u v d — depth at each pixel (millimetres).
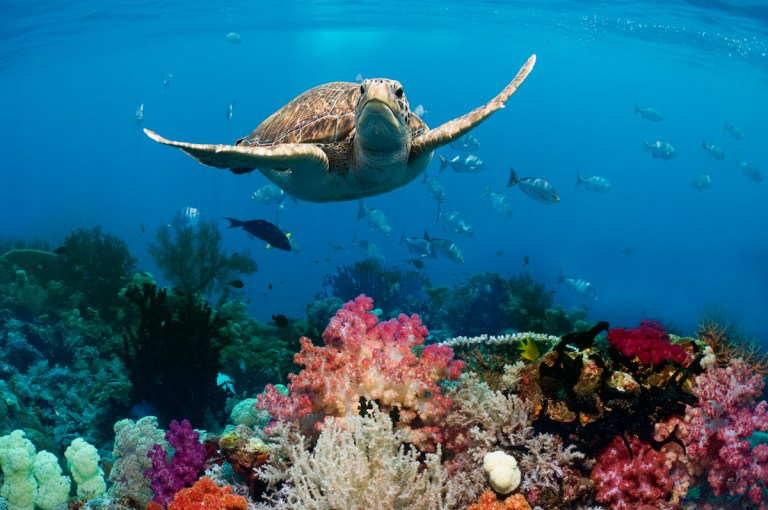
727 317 15469
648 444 3312
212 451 4160
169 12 32250
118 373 8938
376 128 4199
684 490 3287
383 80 4113
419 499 3227
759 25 23328
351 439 3316
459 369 3846
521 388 3807
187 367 7484
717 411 3195
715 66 40625
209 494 3264
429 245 12562
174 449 4406
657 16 25953
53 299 11641
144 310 7648
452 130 4492
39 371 9016
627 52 43719
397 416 3658
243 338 10594
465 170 13078
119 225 48812
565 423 3363
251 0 30016
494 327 13125
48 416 7922
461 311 13641
